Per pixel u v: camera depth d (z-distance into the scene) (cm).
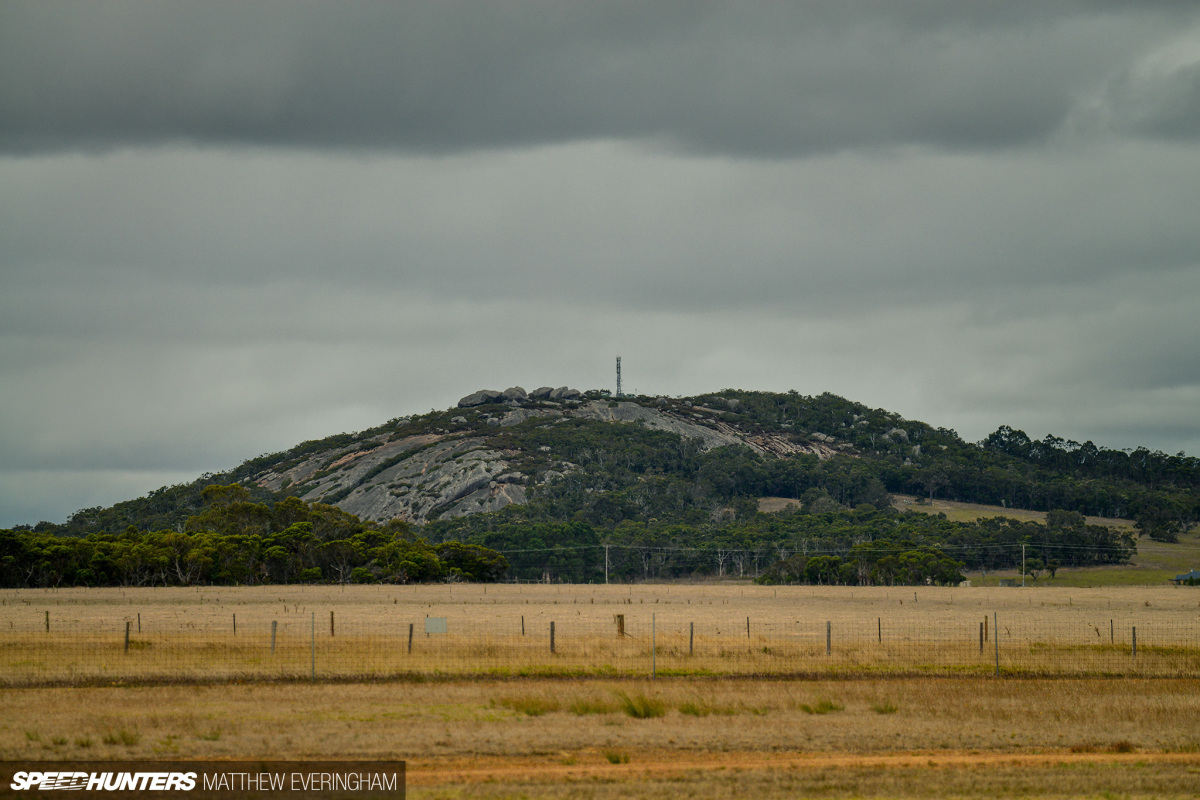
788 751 7506
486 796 6269
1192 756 7531
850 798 6356
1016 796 6462
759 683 10206
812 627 18788
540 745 7488
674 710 8812
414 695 9231
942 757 7406
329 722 8044
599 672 10812
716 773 6838
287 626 17662
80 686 9588
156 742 7375
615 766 7025
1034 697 9575
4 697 8950
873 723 8375
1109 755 7531
